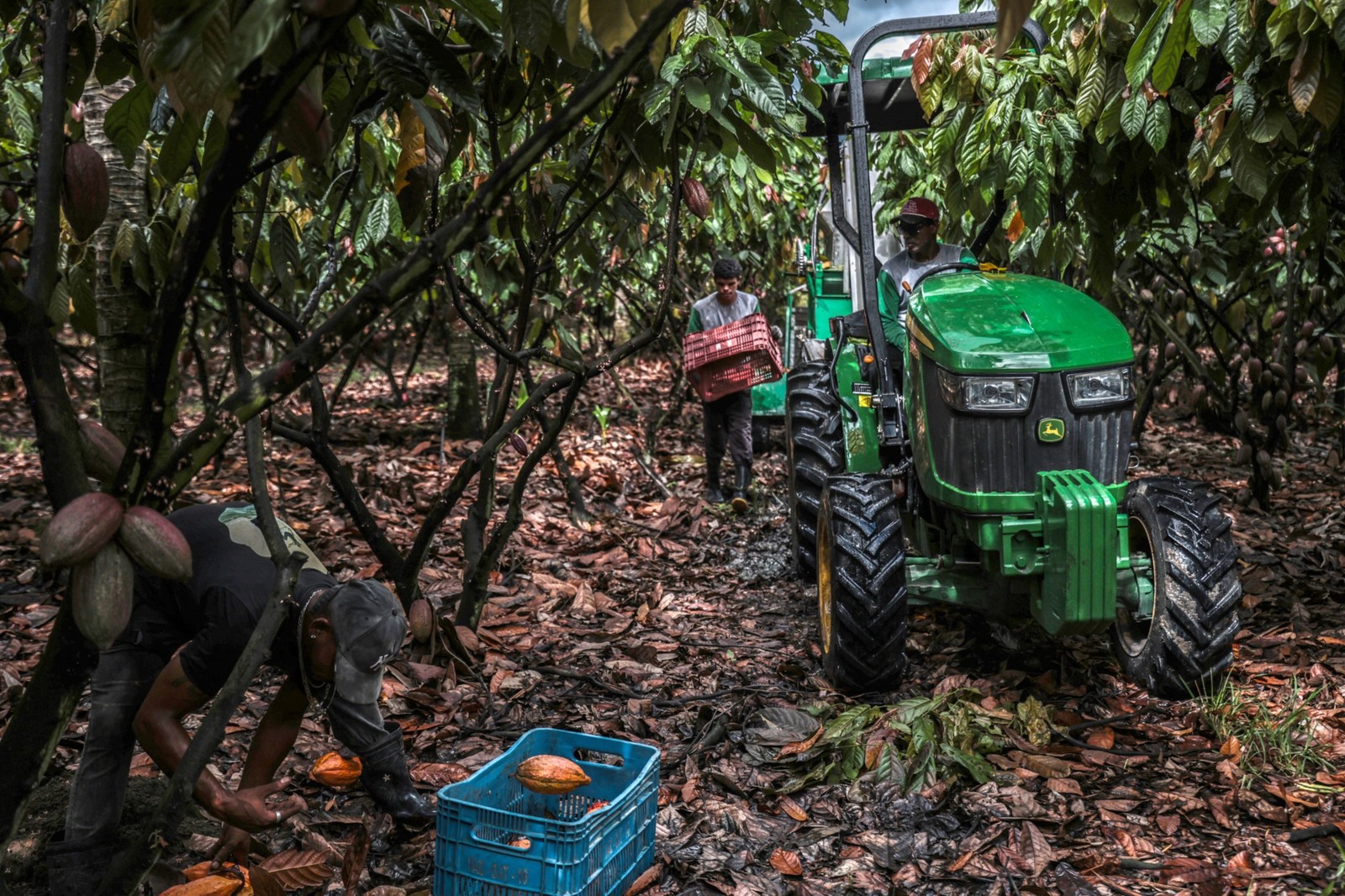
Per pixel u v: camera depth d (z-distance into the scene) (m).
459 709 3.60
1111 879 2.57
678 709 3.66
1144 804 2.92
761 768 3.18
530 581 5.07
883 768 3.02
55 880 2.42
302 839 2.74
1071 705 3.59
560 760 2.50
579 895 2.28
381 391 11.65
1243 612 4.42
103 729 2.41
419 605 3.81
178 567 1.40
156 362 1.38
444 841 2.37
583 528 6.08
